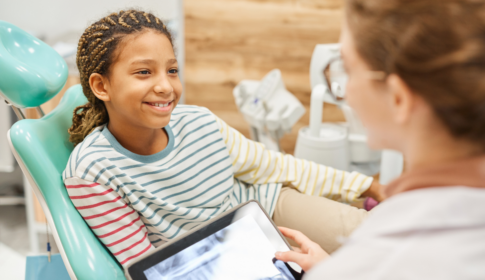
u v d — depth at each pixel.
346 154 1.21
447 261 0.29
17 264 1.42
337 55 1.12
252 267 0.60
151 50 0.66
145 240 0.72
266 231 0.63
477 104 0.29
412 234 0.31
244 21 1.60
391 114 0.35
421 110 0.32
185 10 1.59
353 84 0.37
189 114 0.82
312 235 0.83
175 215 0.76
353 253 0.33
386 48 0.32
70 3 1.91
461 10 0.29
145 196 0.72
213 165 0.81
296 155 1.24
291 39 1.62
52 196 0.68
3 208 1.79
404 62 0.31
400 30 0.30
